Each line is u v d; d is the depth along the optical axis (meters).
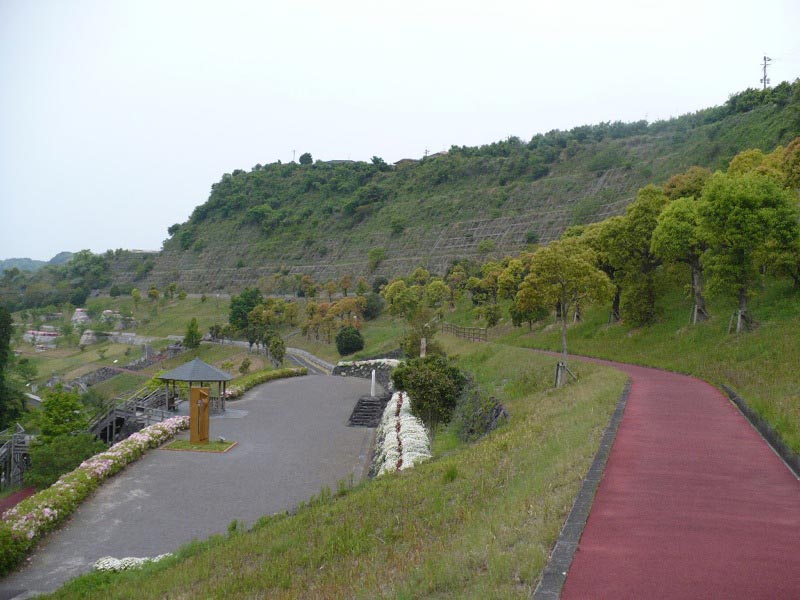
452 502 10.16
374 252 107.06
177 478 19.78
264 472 20.69
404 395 31.55
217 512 16.61
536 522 7.24
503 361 34.78
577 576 5.73
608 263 40.84
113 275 168.00
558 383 24.42
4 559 12.90
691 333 31.55
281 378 47.66
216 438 25.45
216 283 137.25
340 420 30.69
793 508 7.72
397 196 133.50
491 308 57.66
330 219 137.50
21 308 153.50
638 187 89.62
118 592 10.43
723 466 9.91
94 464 19.41
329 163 183.38
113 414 32.69
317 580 8.16
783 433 11.09
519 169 117.31
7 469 31.56
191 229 168.38
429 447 21.69
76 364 99.31
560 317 50.47
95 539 14.73
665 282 40.69
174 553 12.69
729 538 6.68
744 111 92.12
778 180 36.22
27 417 44.00
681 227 32.25
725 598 5.23
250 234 149.00
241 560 10.38
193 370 31.61
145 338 110.44
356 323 74.94
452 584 6.19
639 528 7.05
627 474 9.44
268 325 89.12
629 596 5.29
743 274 27.72
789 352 21.30
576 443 11.62
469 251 97.94
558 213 93.38
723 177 28.72
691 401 17.00
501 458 12.49
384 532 9.55
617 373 23.30
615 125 129.12
